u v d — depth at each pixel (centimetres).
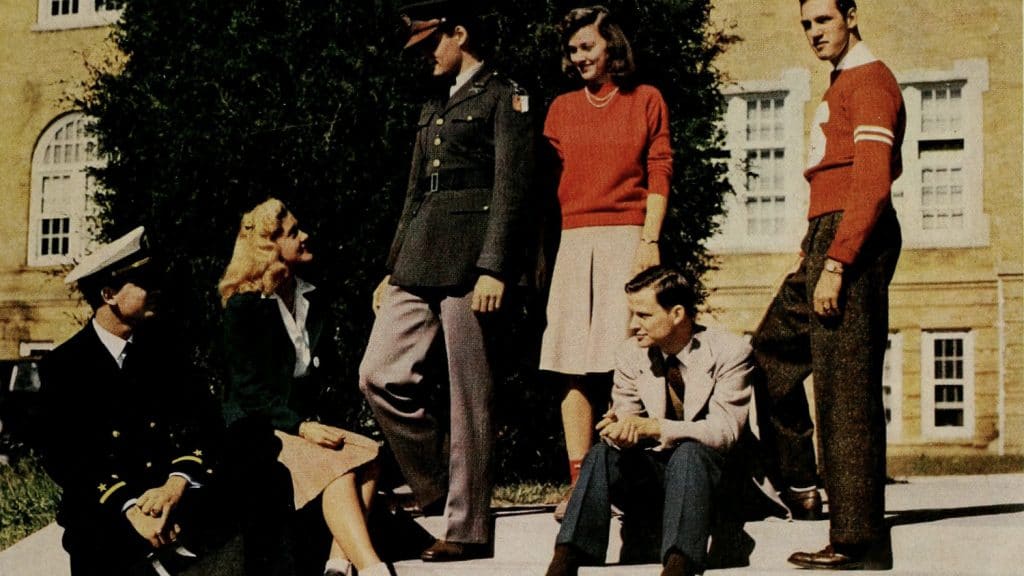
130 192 880
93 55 1608
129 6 906
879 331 402
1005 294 1630
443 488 456
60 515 400
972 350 1641
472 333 436
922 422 1645
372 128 805
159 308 420
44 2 1645
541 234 457
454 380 434
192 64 848
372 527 422
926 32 1644
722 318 1617
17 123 1656
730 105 1636
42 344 1619
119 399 407
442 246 439
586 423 469
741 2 1630
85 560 392
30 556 504
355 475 407
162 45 885
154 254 420
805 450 441
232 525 401
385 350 443
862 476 396
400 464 452
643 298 419
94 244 929
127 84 891
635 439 394
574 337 464
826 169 414
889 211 407
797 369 438
